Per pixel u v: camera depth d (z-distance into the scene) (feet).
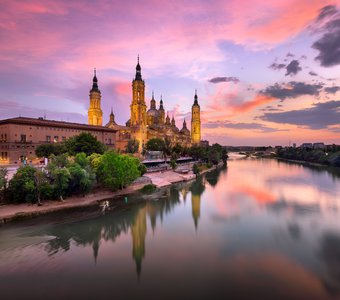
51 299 84.53
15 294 87.04
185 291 89.86
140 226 160.66
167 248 126.62
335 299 86.02
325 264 109.70
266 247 127.85
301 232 149.28
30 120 357.00
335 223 165.99
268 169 551.59
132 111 617.21
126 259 114.11
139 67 627.87
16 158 335.06
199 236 143.33
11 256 115.34
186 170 417.28
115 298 85.51
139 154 492.13
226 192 278.46
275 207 209.26
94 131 447.42
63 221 164.66
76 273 101.30
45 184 192.54
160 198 243.19
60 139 392.88
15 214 166.91
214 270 104.58
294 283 95.40
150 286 92.58
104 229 154.20
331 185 319.47
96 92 596.29
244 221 171.22
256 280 97.45
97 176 238.89
